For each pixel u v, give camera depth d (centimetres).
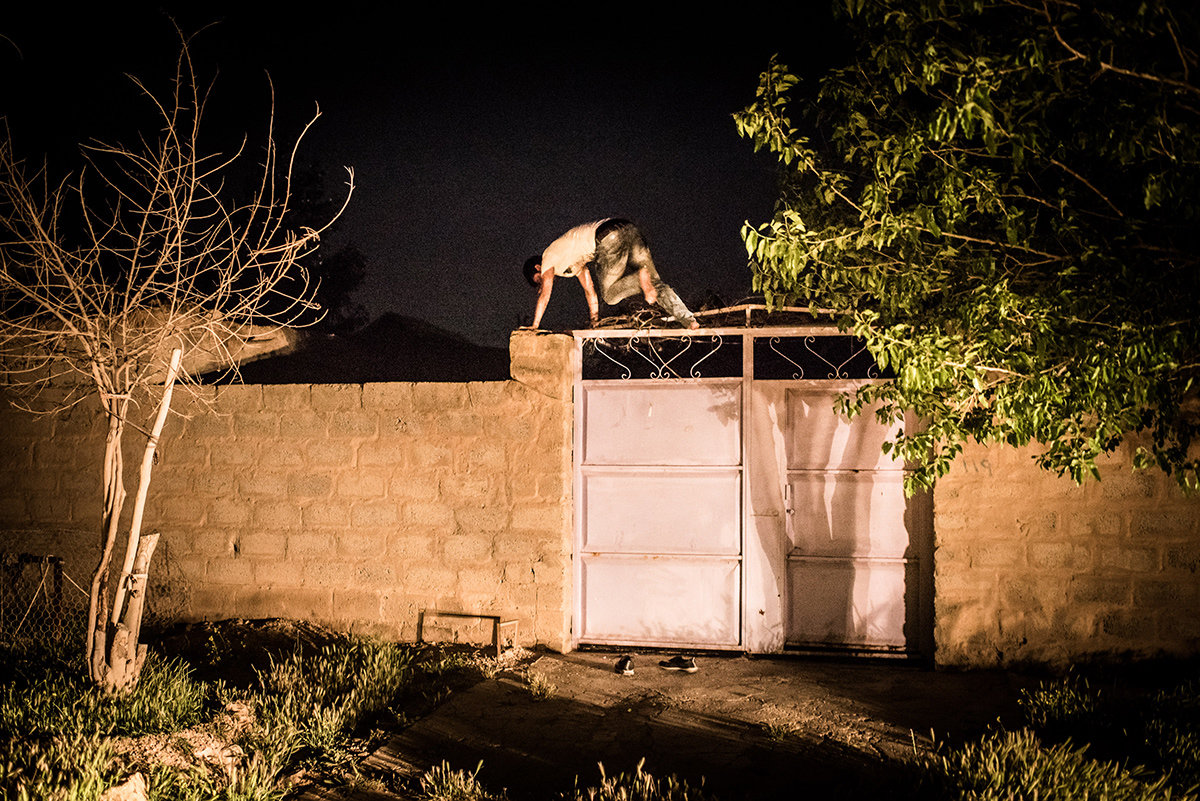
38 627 810
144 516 848
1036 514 712
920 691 667
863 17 525
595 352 877
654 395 807
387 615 805
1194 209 411
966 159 516
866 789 487
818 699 650
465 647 781
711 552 794
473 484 798
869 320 523
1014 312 468
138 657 610
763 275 584
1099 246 464
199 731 541
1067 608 705
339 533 818
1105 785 453
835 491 775
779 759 540
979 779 469
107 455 607
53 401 862
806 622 775
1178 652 685
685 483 800
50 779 437
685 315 812
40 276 653
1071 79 446
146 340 725
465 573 795
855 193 690
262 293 690
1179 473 519
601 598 808
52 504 860
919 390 508
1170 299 454
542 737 581
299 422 830
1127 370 436
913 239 499
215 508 840
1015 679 687
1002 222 480
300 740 564
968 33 488
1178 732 529
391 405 814
